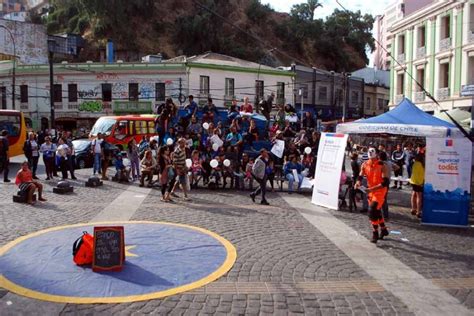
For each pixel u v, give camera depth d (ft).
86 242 23.15
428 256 26.50
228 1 217.56
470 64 92.58
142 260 24.12
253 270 22.99
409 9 116.67
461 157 35.19
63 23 203.51
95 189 48.96
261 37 220.23
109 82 130.82
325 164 42.80
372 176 29.81
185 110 62.49
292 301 19.10
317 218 36.58
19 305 18.29
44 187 49.65
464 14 92.89
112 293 19.57
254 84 141.79
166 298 19.16
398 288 20.94
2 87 137.39
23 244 26.73
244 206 40.75
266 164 42.50
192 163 51.67
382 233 29.89
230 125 60.80
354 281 21.75
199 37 196.03
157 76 129.29
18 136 75.00
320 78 162.91
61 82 132.05
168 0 208.33
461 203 35.14
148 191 48.26
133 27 194.18
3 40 153.48
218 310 18.03
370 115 186.09
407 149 59.06
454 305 19.07
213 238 28.94
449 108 96.68
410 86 112.16
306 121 98.99
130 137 84.69
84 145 73.72
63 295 19.30
